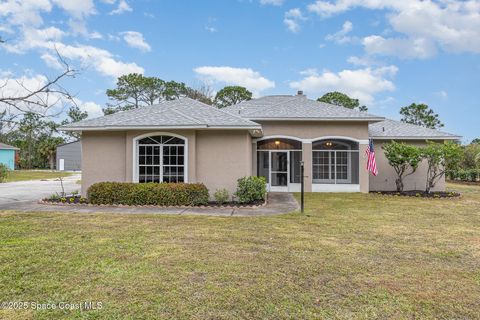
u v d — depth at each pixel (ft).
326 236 23.71
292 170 57.62
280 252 19.57
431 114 143.64
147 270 16.16
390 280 15.51
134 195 37.58
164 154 42.39
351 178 56.90
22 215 30.96
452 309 12.71
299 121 55.72
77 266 16.57
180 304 12.66
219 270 16.35
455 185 75.05
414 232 25.39
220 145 42.16
